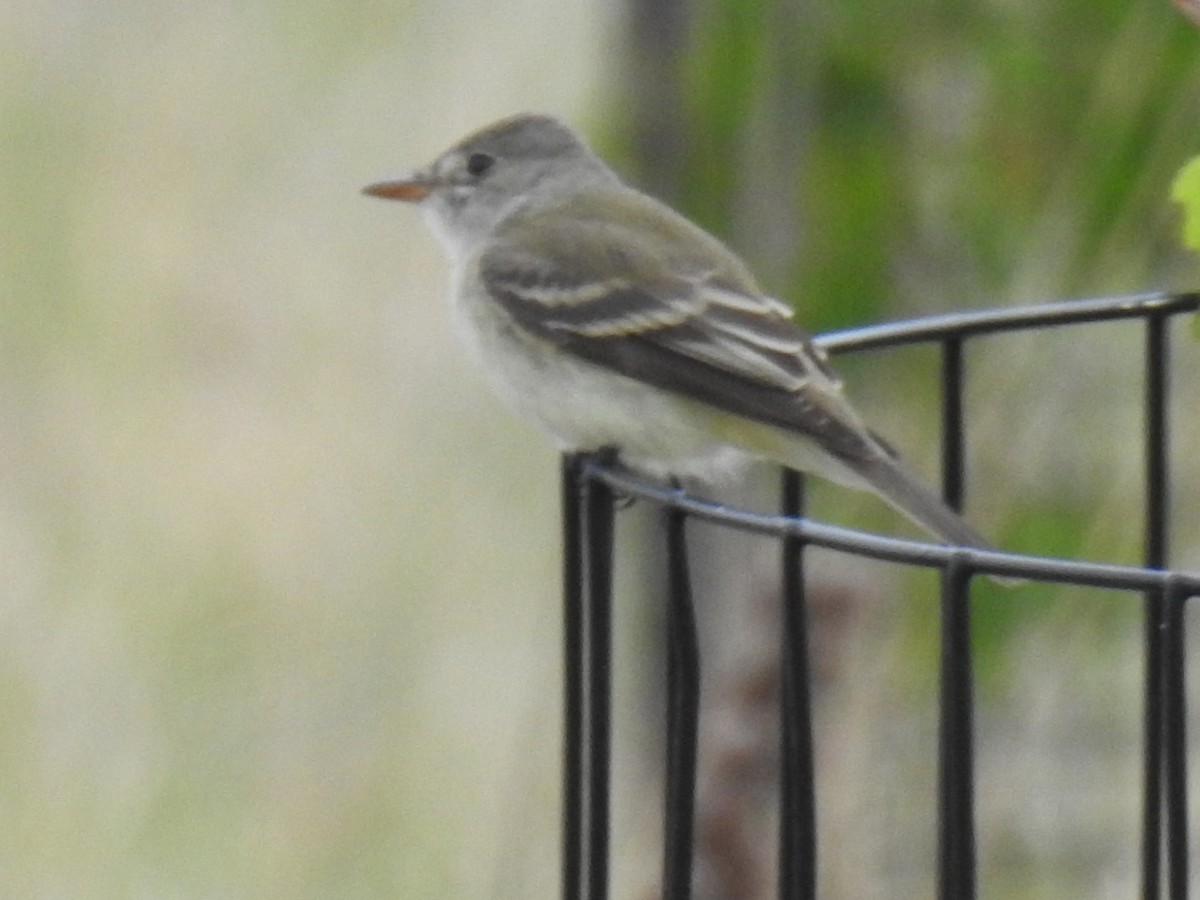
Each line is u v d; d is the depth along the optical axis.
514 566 16.94
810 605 10.85
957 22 11.12
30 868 15.35
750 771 10.56
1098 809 11.12
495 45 19.17
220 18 20.28
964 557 7.05
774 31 11.52
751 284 10.68
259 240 19.55
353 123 19.75
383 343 18.80
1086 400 10.81
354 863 15.59
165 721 15.98
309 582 16.83
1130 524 10.68
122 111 20.20
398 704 16.19
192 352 18.75
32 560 16.91
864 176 11.51
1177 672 6.95
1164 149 10.09
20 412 18.31
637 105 12.09
